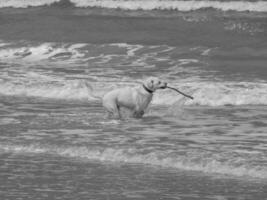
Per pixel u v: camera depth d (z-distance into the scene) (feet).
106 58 123.13
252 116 76.33
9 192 50.14
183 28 138.21
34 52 132.57
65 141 65.16
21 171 56.24
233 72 104.83
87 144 63.67
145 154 59.57
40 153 62.08
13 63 121.60
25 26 149.48
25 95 93.91
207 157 57.77
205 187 50.78
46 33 143.54
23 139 66.59
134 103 75.05
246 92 87.51
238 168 54.60
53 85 95.96
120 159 59.00
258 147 61.16
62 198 48.57
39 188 51.24
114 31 140.36
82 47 132.05
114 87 93.25
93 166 57.36
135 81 97.55
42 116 77.66
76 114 78.59
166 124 72.59
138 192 49.98
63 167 57.26
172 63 114.93
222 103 84.74
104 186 51.62
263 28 133.90
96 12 162.40
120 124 72.69
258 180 51.96
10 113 80.02
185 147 61.57
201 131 68.69
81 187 51.42
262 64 111.65
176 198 48.37
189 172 54.65
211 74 103.35
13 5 175.22
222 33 132.98
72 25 146.72
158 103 86.38
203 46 125.80
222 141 63.87
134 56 122.72
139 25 142.72
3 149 63.77
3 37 143.95
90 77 101.81
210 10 154.71
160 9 158.92
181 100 80.07
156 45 128.67
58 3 171.32
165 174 54.39
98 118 75.97
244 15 147.13
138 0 163.22
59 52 130.93
